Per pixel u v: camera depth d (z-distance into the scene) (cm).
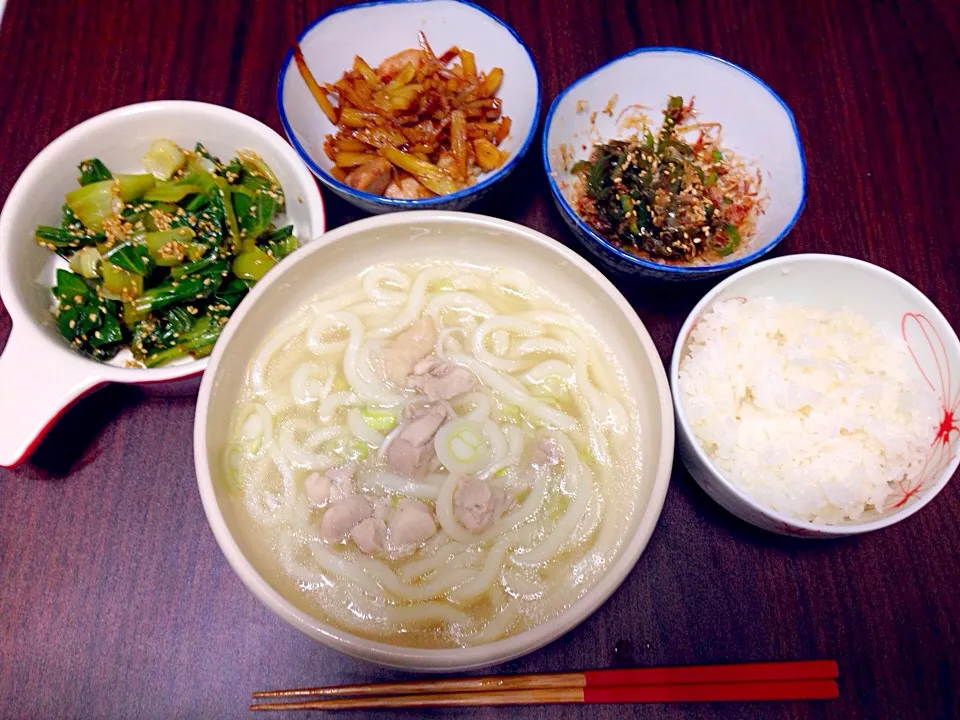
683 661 29
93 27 38
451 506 27
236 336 27
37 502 30
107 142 33
